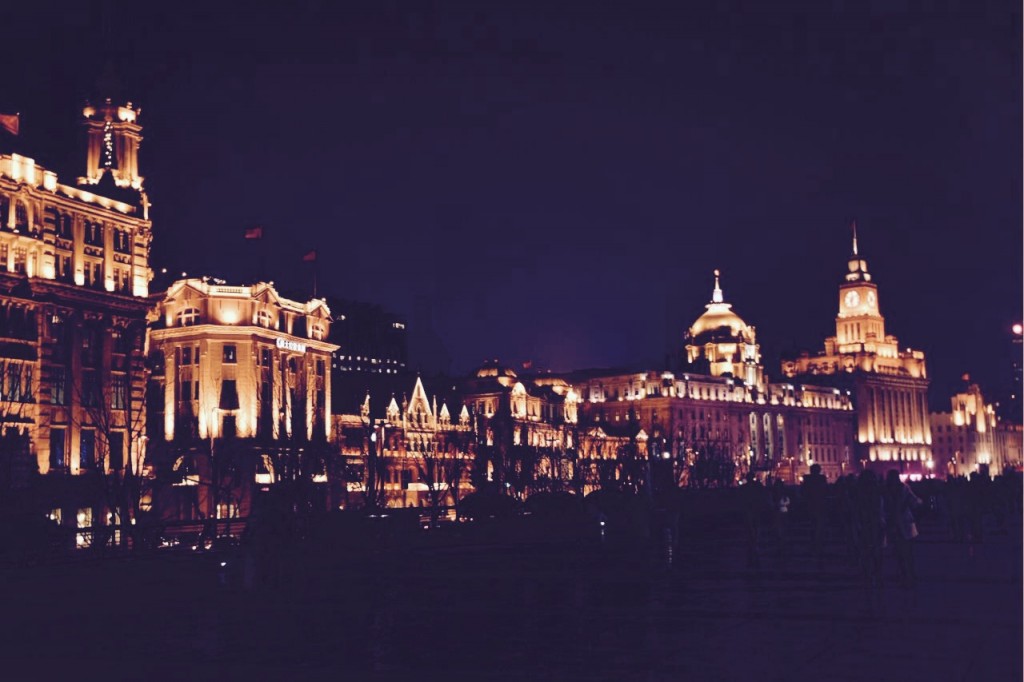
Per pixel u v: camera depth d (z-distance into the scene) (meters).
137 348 123.19
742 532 72.00
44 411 108.50
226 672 21.58
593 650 23.14
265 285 153.38
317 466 140.75
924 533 61.25
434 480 177.50
